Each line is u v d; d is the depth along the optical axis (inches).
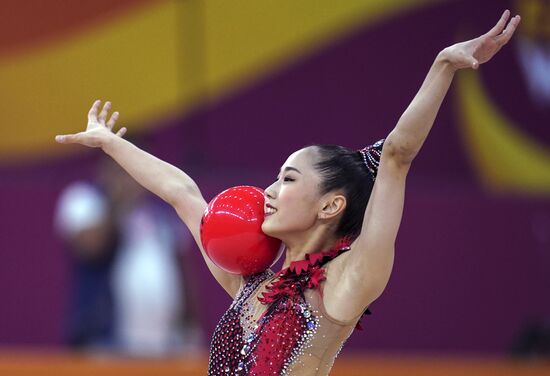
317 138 792.9
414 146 285.7
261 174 771.4
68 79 747.4
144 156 356.5
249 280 322.7
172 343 653.3
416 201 776.3
